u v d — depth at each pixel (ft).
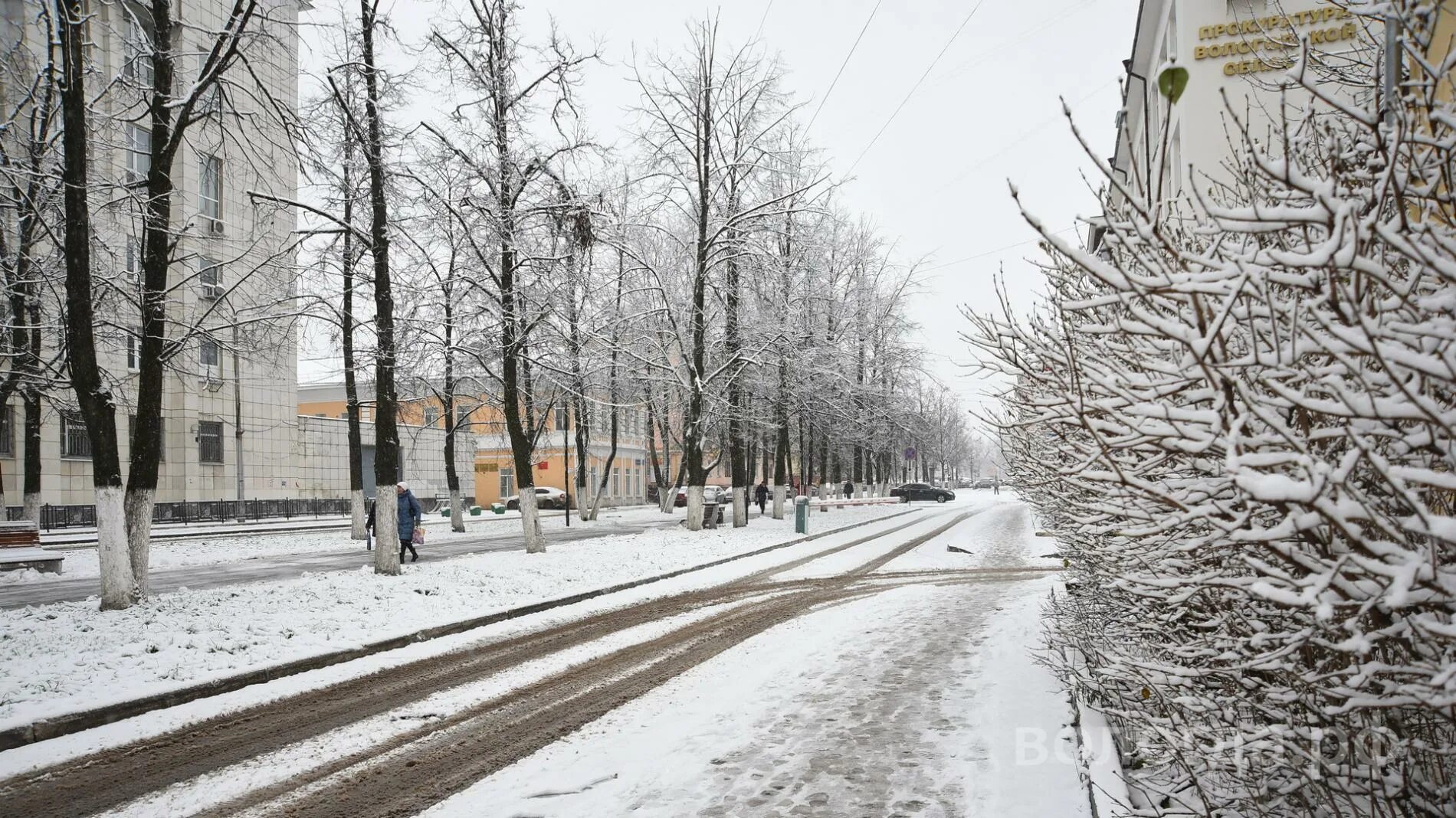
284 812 16.78
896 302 125.18
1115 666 13.53
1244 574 9.83
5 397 61.57
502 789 17.61
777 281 95.20
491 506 170.40
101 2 42.68
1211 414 8.35
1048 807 15.17
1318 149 11.05
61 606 38.42
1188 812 11.51
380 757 20.04
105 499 37.04
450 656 31.86
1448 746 8.70
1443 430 7.22
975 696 23.70
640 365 92.43
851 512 134.00
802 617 39.27
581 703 24.59
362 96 52.37
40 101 46.98
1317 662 9.73
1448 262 6.70
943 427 244.42
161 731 22.52
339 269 59.98
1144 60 58.85
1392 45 8.62
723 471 234.58
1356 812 8.91
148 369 40.14
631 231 93.76
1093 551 13.57
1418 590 7.00
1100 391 9.97
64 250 37.76
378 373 51.88
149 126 48.32
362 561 67.10
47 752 20.77
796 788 17.07
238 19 42.78
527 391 90.94
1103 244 11.25
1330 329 7.16
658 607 43.39
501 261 63.82
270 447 131.13
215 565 64.23
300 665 29.07
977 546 76.89
